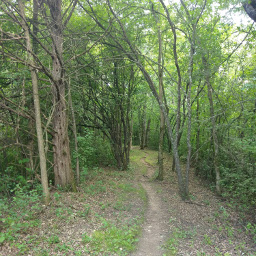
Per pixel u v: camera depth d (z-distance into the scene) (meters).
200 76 9.70
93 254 4.80
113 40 11.45
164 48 14.40
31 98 9.55
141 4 10.76
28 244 4.83
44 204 7.00
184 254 5.25
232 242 6.00
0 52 6.89
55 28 8.52
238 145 8.34
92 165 14.29
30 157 9.09
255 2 6.66
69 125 11.62
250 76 9.35
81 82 12.15
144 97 17.06
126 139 15.33
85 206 7.44
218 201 9.48
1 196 7.88
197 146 13.63
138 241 5.74
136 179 13.17
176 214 7.87
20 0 6.75
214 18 9.66
